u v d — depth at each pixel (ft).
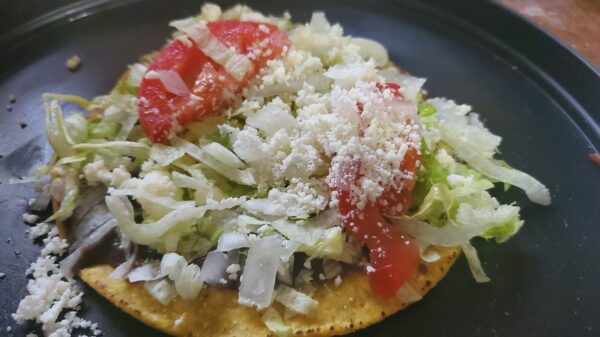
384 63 0.55
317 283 0.40
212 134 0.46
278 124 0.45
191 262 0.41
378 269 0.40
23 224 0.45
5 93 0.54
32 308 0.39
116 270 0.41
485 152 0.49
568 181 0.49
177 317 0.39
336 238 0.40
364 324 0.39
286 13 0.59
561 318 0.41
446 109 0.52
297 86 0.48
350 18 0.62
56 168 0.46
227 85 0.47
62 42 0.58
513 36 0.58
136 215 0.43
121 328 0.39
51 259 0.42
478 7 0.60
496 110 0.54
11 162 0.49
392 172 0.41
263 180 0.43
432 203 0.42
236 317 0.39
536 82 0.56
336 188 0.41
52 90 0.55
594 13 0.66
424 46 0.60
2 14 0.57
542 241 0.45
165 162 0.44
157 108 0.46
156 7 0.62
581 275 0.44
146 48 0.59
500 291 0.42
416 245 0.41
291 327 0.38
